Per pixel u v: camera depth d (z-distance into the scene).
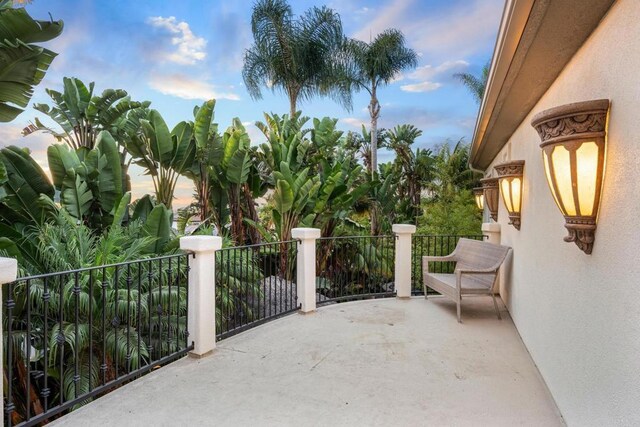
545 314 3.03
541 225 3.22
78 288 2.74
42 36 3.70
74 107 7.52
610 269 1.84
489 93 3.59
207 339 3.53
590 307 2.08
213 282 3.63
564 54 2.54
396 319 4.67
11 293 2.29
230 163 7.83
